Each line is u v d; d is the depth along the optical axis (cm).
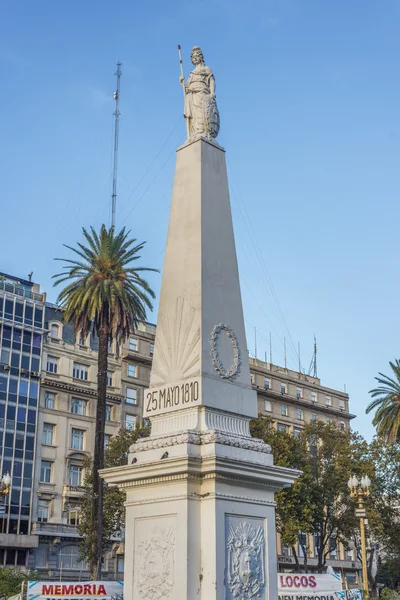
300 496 5353
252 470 1367
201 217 1544
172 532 1319
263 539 1387
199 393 1403
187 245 1544
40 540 6631
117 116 7206
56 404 7075
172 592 1287
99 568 4038
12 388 6756
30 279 7531
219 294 1515
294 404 9519
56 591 2538
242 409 1468
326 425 6281
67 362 7262
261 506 1400
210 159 1620
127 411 7619
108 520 4956
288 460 5244
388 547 6012
